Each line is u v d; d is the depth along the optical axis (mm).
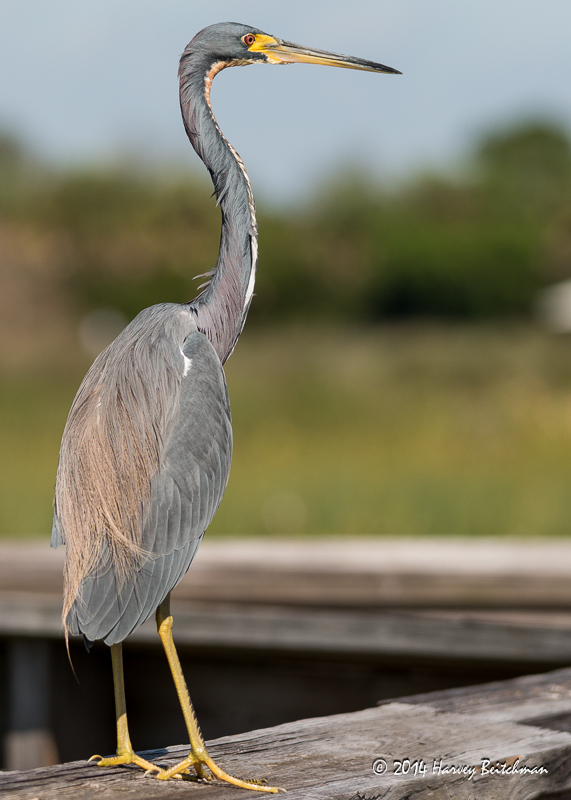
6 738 7574
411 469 22594
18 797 3828
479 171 100000
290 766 4262
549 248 84875
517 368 43469
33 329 62656
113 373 4602
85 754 7637
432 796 4145
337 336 67938
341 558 8680
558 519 16266
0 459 23422
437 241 83188
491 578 8516
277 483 20094
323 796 3846
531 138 106812
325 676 7480
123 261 69188
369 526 15781
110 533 4270
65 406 32625
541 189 99625
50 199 72875
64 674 7613
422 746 4578
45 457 23766
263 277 77625
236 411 31000
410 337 64812
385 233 84625
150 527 4352
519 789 4465
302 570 8633
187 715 4121
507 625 7012
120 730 4281
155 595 4258
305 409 31609
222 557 8695
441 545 9242
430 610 8578
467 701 5418
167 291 68438
